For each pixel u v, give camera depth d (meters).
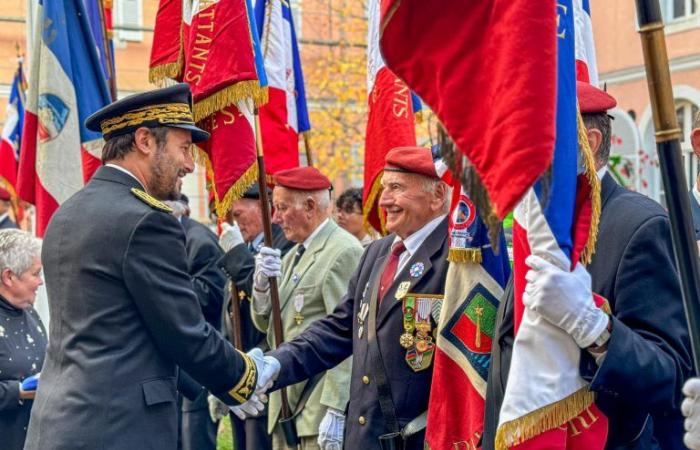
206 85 4.03
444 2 2.16
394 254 3.54
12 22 15.08
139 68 14.34
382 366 3.37
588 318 2.30
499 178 2.06
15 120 8.70
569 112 2.33
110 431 3.00
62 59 4.95
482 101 2.13
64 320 3.13
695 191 3.31
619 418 2.54
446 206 3.44
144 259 3.07
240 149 4.07
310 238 4.49
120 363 3.05
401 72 2.20
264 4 4.84
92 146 4.98
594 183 2.39
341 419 4.04
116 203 3.14
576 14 3.81
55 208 4.94
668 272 2.48
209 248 5.64
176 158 3.28
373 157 4.38
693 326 2.03
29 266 3.95
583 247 2.35
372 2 4.42
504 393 2.62
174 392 3.20
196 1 4.11
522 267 2.46
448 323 3.09
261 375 3.43
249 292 4.56
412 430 3.28
